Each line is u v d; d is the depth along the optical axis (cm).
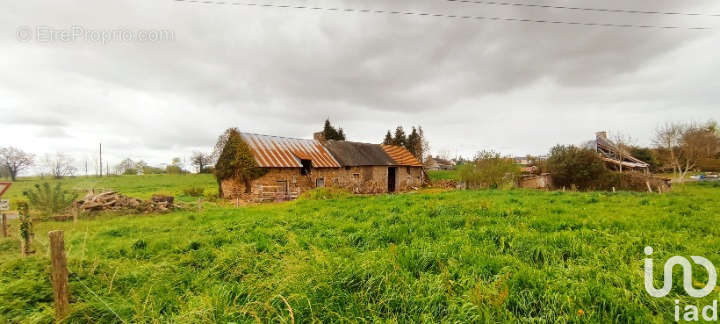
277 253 609
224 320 358
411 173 3891
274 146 2636
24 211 808
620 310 361
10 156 7419
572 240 634
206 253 680
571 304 369
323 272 443
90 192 1962
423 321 351
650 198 1403
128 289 496
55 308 385
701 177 4184
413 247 623
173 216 1411
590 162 2581
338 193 2053
